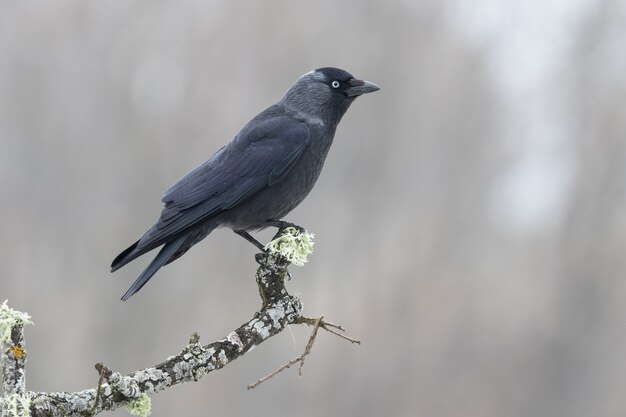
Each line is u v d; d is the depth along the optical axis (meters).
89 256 20.11
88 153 21.28
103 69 21.94
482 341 19.36
